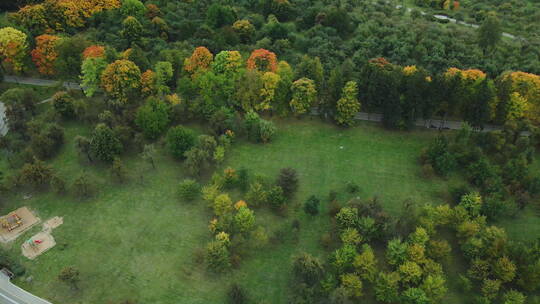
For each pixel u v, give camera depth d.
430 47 141.25
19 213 88.38
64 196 92.19
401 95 107.69
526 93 105.69
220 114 104.62
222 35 140.00
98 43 132.25
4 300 73.50
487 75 115.00
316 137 109.44
